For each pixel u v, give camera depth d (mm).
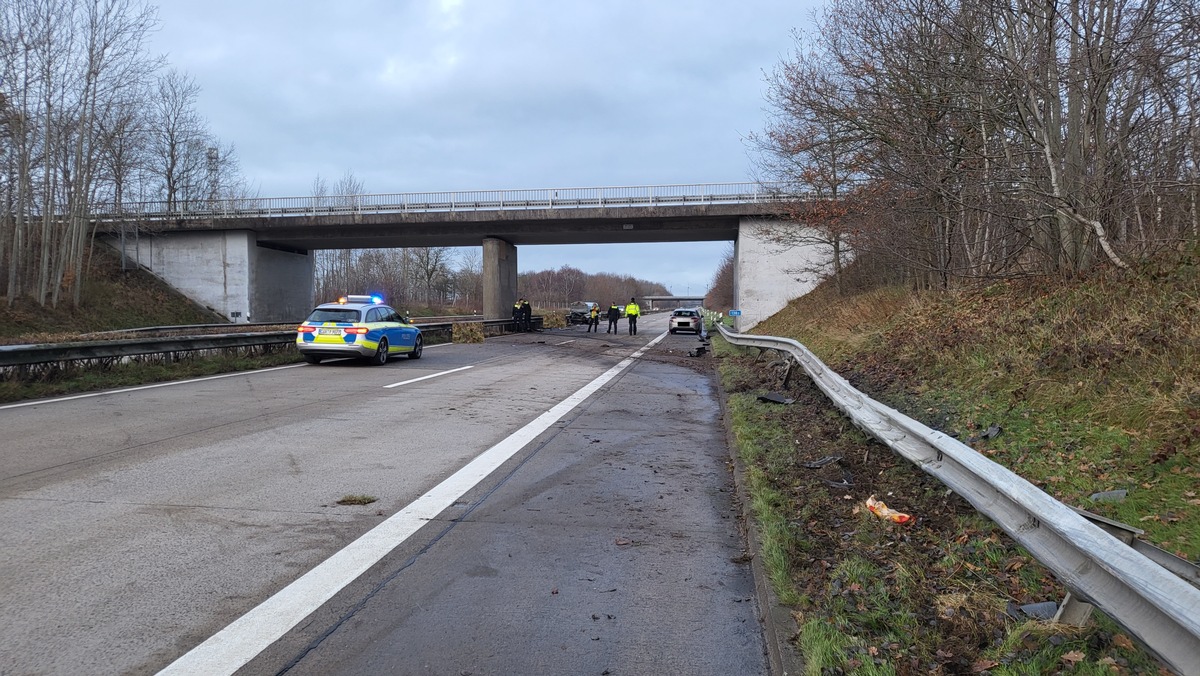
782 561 4309
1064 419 6289
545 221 36000
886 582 4039
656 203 34250
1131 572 2621
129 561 4465
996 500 4113
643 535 5230
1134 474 4918
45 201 34625
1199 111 9164
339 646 3475
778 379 13305
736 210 33250
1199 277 7840
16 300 34125
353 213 38031
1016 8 10992
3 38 31812
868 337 14586
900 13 12867
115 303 38125
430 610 3902
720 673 3312
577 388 14102
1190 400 5480
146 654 3344
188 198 47938
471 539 5051
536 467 7258
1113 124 9953
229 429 8883
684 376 17188
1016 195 10648
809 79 18328
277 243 43344
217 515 5422
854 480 6305
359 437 8555
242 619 3721
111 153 38656
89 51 34875
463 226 37844
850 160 18422
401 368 17453
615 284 182000
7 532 4945
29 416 9555
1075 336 7867
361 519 5414
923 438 5449
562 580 4367
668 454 8102
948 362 9469
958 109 11727
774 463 6926
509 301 43188
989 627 3459
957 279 14891
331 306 17984
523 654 3449
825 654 3227
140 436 8320
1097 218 9570
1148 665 2844
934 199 14148
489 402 11773
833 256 30250
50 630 3547
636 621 3832
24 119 33031
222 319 41125
